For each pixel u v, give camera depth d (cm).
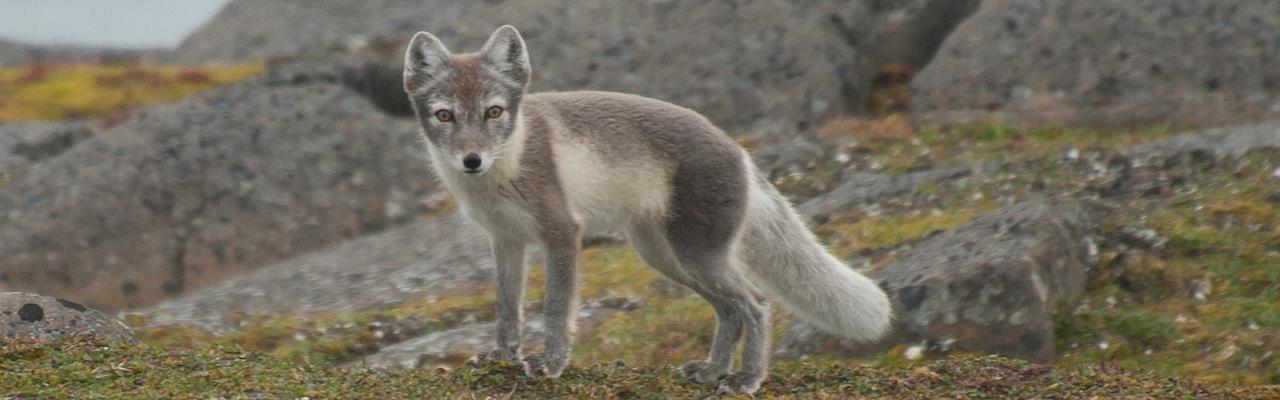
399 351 1332
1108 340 1288
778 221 1095
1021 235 1364
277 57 3484
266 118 2394
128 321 1491
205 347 1089
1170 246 1444
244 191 2244
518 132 1015
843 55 2414
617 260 1630
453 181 1032
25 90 3503
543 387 1010
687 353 1329
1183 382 1069
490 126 996
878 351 1278
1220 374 1209
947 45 2355
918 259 1389
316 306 1650
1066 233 1396
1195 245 1438
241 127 2362
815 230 1673
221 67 3691
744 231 1081
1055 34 2303
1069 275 1359
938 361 1166
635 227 1084
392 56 2770
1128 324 1304
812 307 1107
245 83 2559
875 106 2403
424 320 1486
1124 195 1630
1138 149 1794
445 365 1289
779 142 2225
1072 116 2180
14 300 1100
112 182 2236
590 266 1622
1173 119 2153
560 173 1030
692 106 2366
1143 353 1272
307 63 2683
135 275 2125
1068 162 1784
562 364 1035
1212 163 1677
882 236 1617
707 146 1059
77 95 3438
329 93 2488
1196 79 2203
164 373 978
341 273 1803
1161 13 2292
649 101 1091
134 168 2262
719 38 2483
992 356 1132
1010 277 1279
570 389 1010
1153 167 1703
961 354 1256
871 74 2480
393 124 2419
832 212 1733
